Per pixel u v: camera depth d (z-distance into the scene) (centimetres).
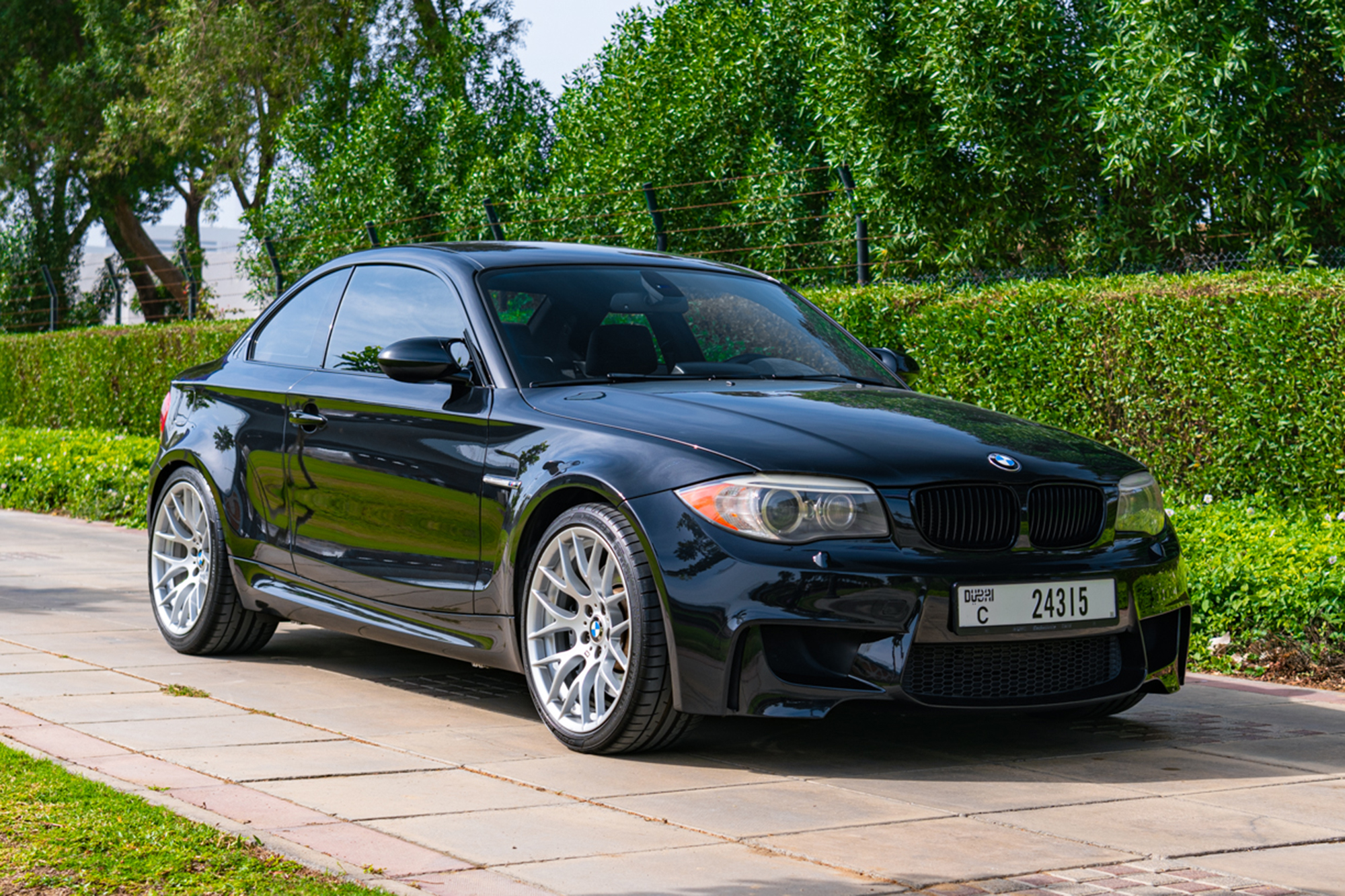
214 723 466
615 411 455
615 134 1706
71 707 484
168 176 3609
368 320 560
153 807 351
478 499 473
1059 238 1148
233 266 2252
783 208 1484
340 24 2831
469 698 525
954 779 413
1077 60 1097
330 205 2164
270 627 600
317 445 543
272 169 2320
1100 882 316
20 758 399
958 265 1155
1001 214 1126
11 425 2031
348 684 546
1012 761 438
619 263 557
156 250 3722
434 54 2709
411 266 556
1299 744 466
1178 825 365
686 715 422
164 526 623
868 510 409
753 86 1628
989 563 414
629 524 424
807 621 397
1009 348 931
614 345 505
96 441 1473
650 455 429
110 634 646
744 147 1652
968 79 1096
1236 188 1014
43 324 2936
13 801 351
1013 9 1076
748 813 370
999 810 377
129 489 1195
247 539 577
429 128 2177
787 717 400
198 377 635
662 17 1755
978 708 412
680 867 320
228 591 586
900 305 984
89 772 390
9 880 293
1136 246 1073
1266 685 580
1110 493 443
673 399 461
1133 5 989
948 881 314
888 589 402
